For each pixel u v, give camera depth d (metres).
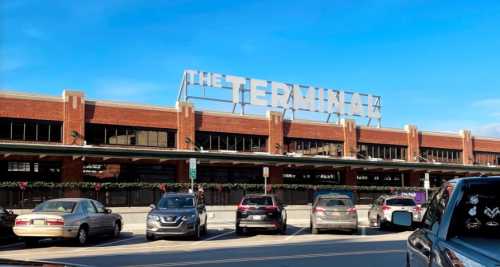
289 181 43.47
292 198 40.25
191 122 38.56
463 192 4.92
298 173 44.12
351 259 14.42
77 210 18.81
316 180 44.94
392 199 26.73
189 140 38.22
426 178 39.91
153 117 37.22
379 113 49.16
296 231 25.34
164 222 20.03
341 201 23.64
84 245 18.77
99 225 19.94
